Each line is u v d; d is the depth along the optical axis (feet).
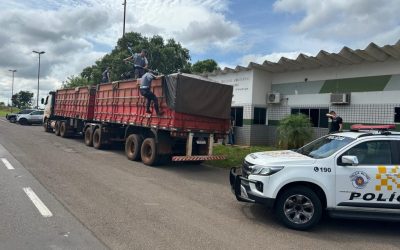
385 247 19.10
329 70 56.85
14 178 29.60
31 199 23.34
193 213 22.63
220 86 42.09
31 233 17.33
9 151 46.06
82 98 64.59
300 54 51.83
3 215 19.86
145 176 34.81
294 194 21.25
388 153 21.59
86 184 28.99
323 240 19.62
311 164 21.42
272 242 18.52
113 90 52.24
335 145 22.70
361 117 51.98
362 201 21.02
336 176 21.17
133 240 17.19
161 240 17.44
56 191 25.90
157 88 41.60
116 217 20.65
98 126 55.67
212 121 42.27
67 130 73.10
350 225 22.93
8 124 118.11
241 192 22.89
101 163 41.22
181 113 39.29
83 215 20.62
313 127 58.49
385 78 49.26
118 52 110.32
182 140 42.16
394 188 20.86
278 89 66.23
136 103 45.75
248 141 65.92
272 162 21.71
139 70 52.54
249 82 66.23
